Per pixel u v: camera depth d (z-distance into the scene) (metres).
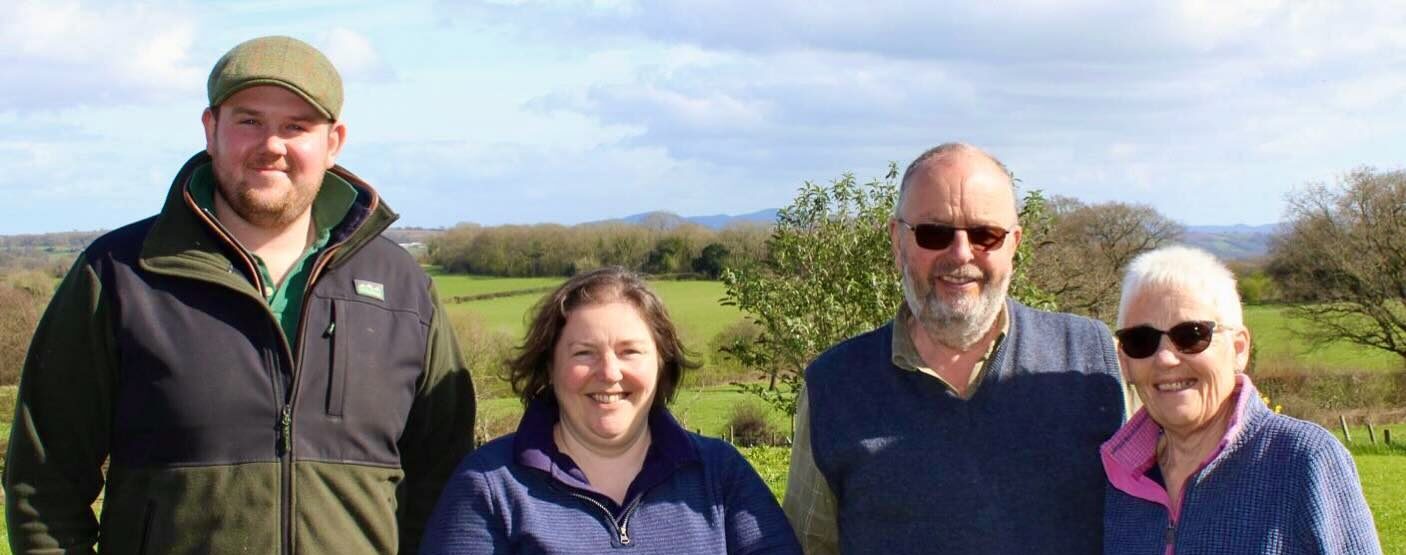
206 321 3.47
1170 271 3.31
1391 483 19.02
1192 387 3.24
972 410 3.63
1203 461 3.28
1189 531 3.25
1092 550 3.56
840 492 3.78
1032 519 3.54
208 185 3.72
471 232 50.56
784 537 3.62
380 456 3.73
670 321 3.64
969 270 3.56
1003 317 3.76
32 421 3.44
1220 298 3.26
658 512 3.46
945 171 3.62
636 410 3.50
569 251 47.12
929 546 3.56
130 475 3.46
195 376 3.41
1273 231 37.25
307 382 3.55
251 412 3.46
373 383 3.69
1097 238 42.50
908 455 3.62
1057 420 3.63
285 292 3.68
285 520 3.46
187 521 3.38
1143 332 3.29
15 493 3.43
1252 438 3.23
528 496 3.40
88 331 3.43
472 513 3.38
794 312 12.99
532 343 3.60
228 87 3.48
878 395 3.75
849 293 12.67
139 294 3.45
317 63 3.66
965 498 3.54
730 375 27.11
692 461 3.58
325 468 3.55
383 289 3.83
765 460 17.38
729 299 13.63
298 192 3.61
